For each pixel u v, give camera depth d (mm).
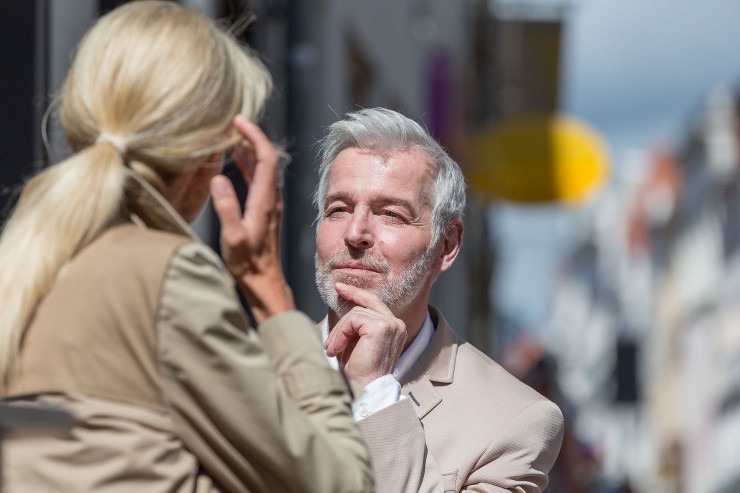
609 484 17688
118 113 3350
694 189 68375
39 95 6633
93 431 3076
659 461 75188
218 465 3189
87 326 3160
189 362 3137
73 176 3289
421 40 19953
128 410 3107
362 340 4273
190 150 3373
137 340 3143
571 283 113750
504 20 28375
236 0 9297
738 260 60688
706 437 65188
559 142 21156
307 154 10508
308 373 3447
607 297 96625
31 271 3225
